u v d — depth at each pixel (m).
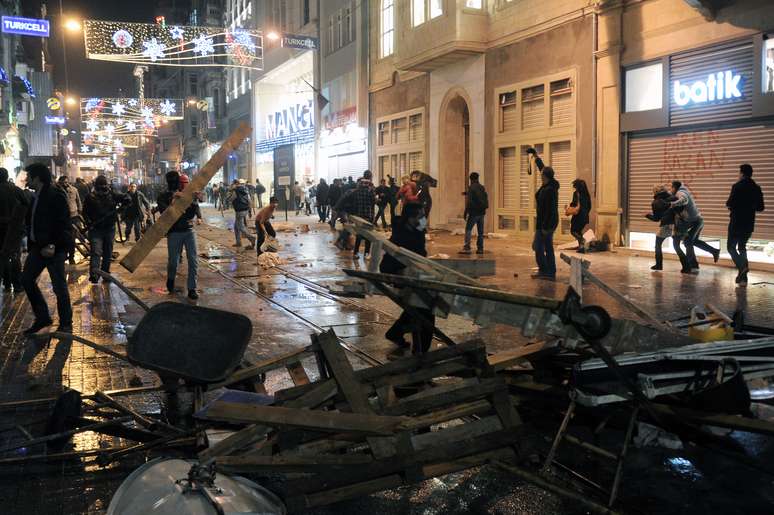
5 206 11.16
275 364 4.89
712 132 14.41
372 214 16.62
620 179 16.73
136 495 3.20
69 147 78.38
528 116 20.05
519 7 19.92
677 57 15.14
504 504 3.84
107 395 5.46
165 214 6.17
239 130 6.62
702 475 4.19
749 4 13.39
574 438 4.29
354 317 9.15
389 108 28.59
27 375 6.45
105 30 26.42
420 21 24.00
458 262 5.48
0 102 32.50
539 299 4.00
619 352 4.59
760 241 13.61
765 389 5.00
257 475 3.98
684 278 12.15
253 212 40.47
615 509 3.74
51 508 3.82
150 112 63.09
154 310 5.07
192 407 5.49
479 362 4.73
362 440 4.05
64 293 8.40
